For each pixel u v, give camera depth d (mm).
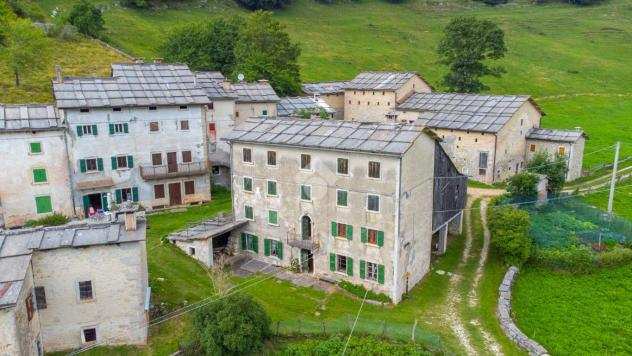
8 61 85938
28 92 81125
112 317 35281
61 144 54562
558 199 62156
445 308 43219
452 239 56531
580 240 53312
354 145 43125
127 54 106375
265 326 36500
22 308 29797
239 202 51281
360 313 41812
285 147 46594
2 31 89438
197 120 61656
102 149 56844
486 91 122938
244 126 51438
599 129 100125
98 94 57062
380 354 36000
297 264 48375
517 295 45844
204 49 106625
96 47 104125
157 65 64688
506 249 49719
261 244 50375
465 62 100000
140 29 126062
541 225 55438
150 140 59438
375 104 89188
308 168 45844
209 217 58438
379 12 182375
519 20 178375
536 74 136250
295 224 47719
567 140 71688
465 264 51125
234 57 107188
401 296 44312
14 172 52906
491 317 41844
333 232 45625
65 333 34469
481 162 70375
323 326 38438
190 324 38062
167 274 46344
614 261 50031
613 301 45156
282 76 94688
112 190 58094
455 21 101062
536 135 74688
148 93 59656
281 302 43375
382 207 42500
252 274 48219
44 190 54562
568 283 48094
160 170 60000
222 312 34844
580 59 147750
